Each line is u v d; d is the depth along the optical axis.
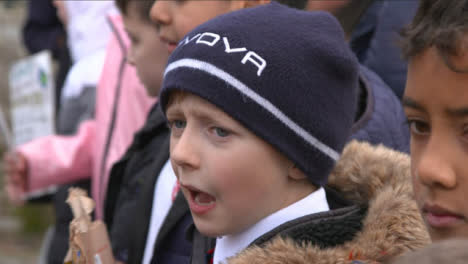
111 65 2.46
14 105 3.13
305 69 1.17
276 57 1.15
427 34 0.87
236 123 1.14
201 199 1.18
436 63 0.87
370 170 1.27
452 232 0.90
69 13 2.91
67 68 3.54
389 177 1.26
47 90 2.96
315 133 1.17
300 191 1.22
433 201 0.90
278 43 1.17
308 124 1.17
